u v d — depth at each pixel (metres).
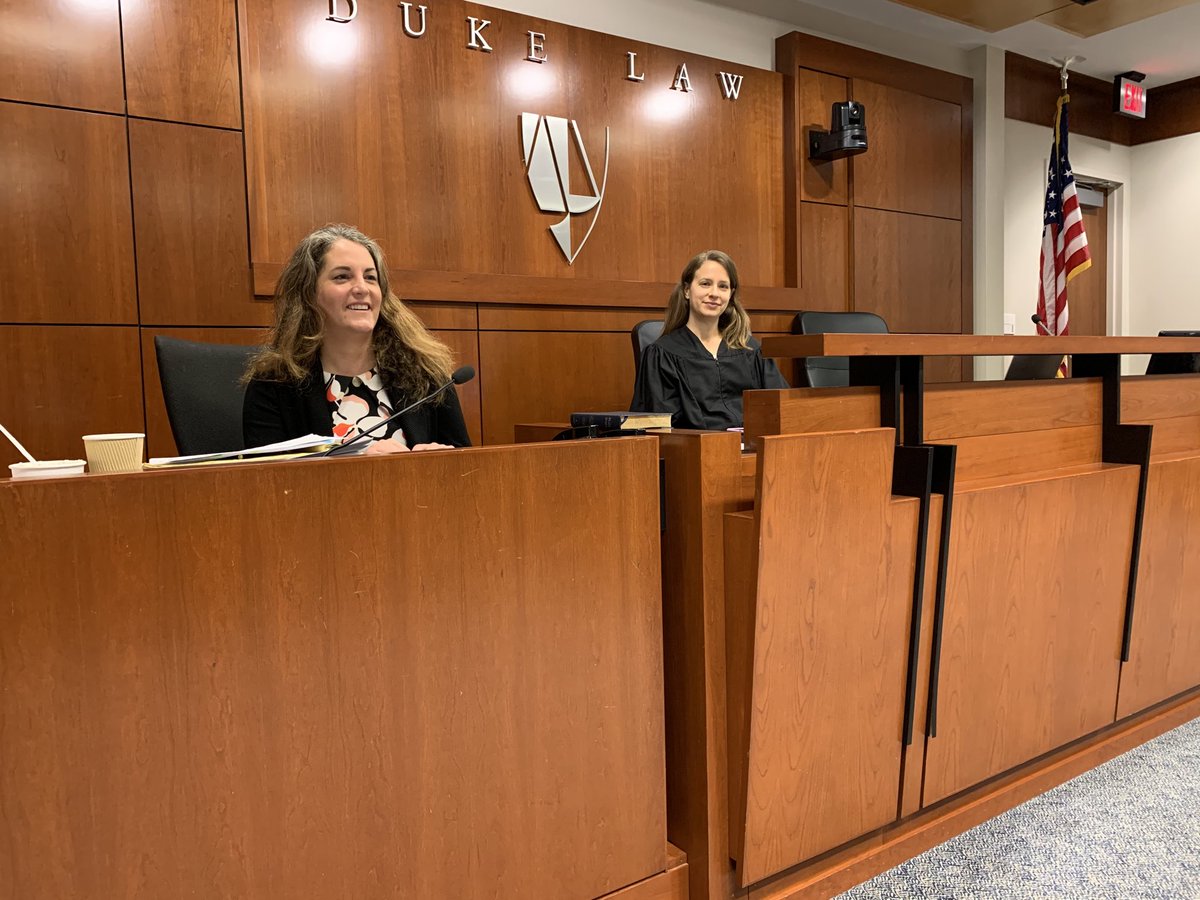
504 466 1.40
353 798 1.29
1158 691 2.51
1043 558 2.09
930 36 5.67
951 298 5.82
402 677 1.32
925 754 1.92
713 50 4.79
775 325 5.01
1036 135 6.37
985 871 1.85
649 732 1.59
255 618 1.21
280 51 3.44
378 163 3.69
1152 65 6.42
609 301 4.30
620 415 1.70
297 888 1.26
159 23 3.19
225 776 1.20
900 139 5.46
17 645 1.06
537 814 1.46
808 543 1.64
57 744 1.09
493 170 3.99
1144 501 2.33
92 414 3.16
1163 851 1.91
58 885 1.10
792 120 4.96
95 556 1.10
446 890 1.38
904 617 1.82
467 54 3.89
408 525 1.32
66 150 3.06
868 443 1.71
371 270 1.98
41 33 3.00
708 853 1.65
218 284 3.36
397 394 2.06
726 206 4.78
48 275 3.06
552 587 1.46
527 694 1.44
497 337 4.04
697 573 1.63
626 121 4.38
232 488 1.18
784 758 1.66
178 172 3.26
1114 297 7.20
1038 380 2.23
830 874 1.78
